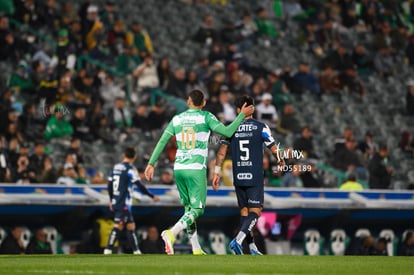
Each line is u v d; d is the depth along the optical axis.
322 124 92.56
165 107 82.00
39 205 62.09
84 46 83.62
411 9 109.38
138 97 83.94
